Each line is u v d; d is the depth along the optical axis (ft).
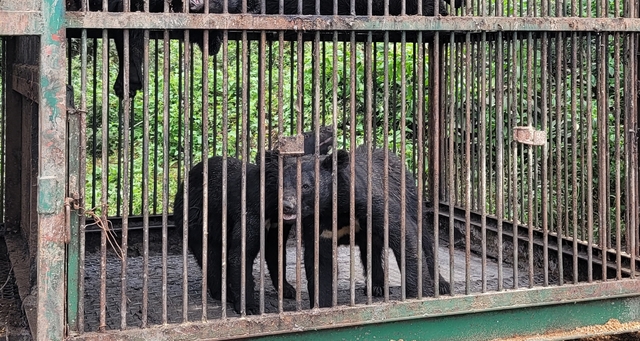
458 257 20.80
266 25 12.55
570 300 14.64
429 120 22.74
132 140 22.24
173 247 21.59
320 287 15.58
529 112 14.79
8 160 20.12
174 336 12.09
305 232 16.02
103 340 11.71
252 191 15.75
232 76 37.58
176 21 12.02
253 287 15.57
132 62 15.25
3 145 20.36
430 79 22.52
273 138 30.09
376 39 21.11
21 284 15.85
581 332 14.85
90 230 20.66
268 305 16.26
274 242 16.99
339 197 15.55
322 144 18.40
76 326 11.85
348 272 19.30
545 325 14.65
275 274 17.03
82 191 11.70
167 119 12.34
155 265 19.84
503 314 14.30
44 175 11.35
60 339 11.51
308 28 12.82
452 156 14.06
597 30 14.82
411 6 16.90
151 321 14.43
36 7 11.27
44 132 11.32
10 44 19.66
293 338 12.89
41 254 11.37
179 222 17.44
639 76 17.15
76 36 16.94
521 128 14.76
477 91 21.13
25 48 16.37
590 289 14.82
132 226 21.29
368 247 13.29
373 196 15.35
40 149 11.41
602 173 15.23
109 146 37.24
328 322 12.94
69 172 11.64
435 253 13.84
